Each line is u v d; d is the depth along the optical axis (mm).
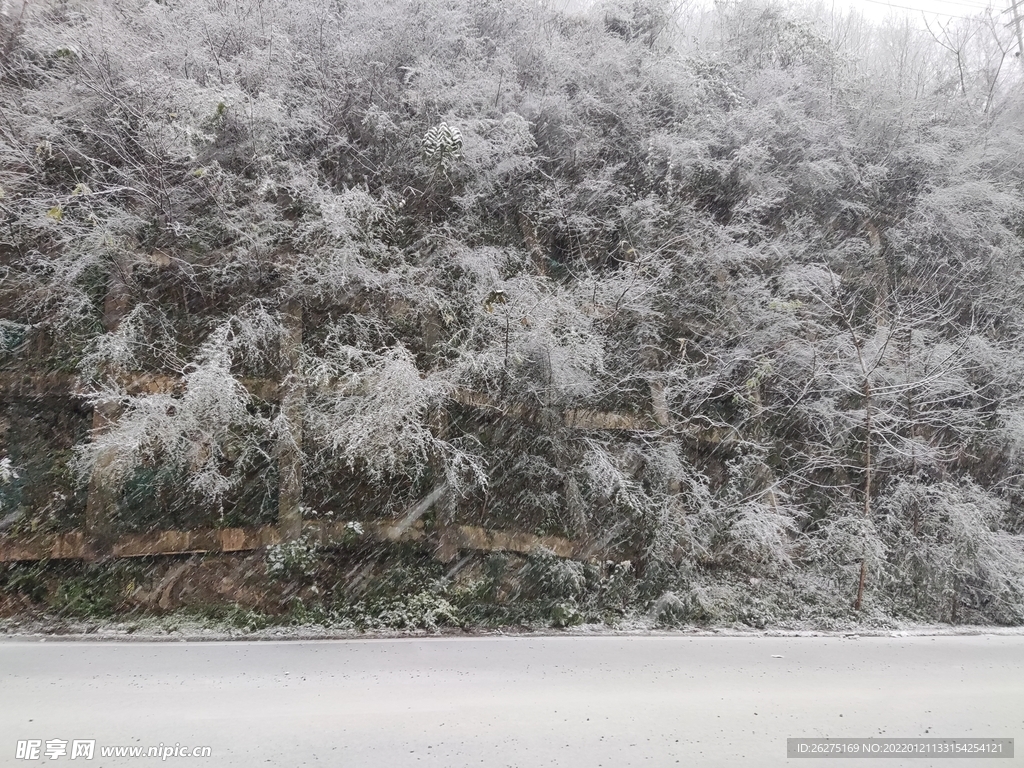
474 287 7551
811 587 8234
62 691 4453
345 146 7590
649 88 9531
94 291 6676
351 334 7168
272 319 6863
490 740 3979
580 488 7879
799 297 9016
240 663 5277
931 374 8875
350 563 6898
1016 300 10102
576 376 7379
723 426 8648
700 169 9102
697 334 8758
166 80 6715
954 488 8773
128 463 5855
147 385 6504
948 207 9836
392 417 6211
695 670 5695
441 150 7250
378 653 5770
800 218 9383
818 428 8992
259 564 6602
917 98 10742
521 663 5645
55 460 6426
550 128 8742
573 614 7102
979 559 8336
